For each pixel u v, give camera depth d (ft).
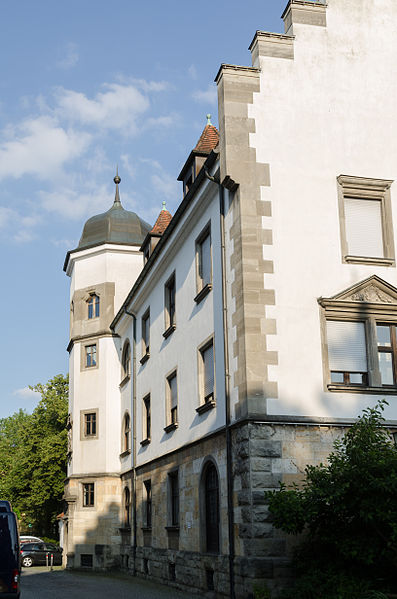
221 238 55.88
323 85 57.00
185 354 67.05
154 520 76.28
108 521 101.45
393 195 56.39
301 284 52.13
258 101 55.11
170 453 69.77
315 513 42.34
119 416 106.52
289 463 48.11
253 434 48.08
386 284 53.78
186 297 67.82
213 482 57.06
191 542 61.11
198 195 61.72
